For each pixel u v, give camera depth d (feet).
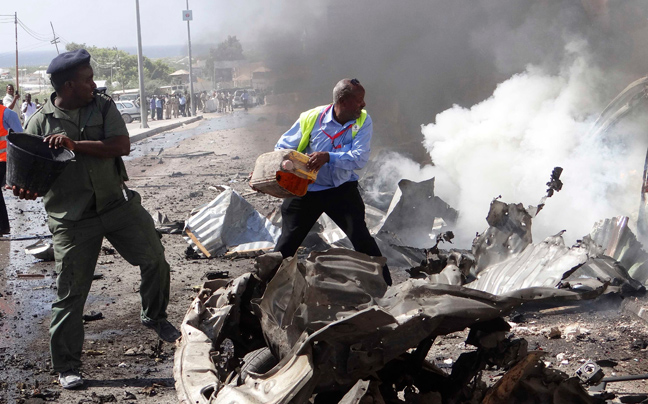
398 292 9.19
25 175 12.55
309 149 14.52
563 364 13.83
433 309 8.34
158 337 16.30
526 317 17.08
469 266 11.76
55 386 13.34
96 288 20.75
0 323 17.54
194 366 9.20
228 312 10.35
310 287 9.43
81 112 13.32
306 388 7.55
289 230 14.82
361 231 14.66
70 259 13.24
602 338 15.31
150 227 14.17
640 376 12.98
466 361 9.04
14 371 14.17
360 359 7.96
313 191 14.42
